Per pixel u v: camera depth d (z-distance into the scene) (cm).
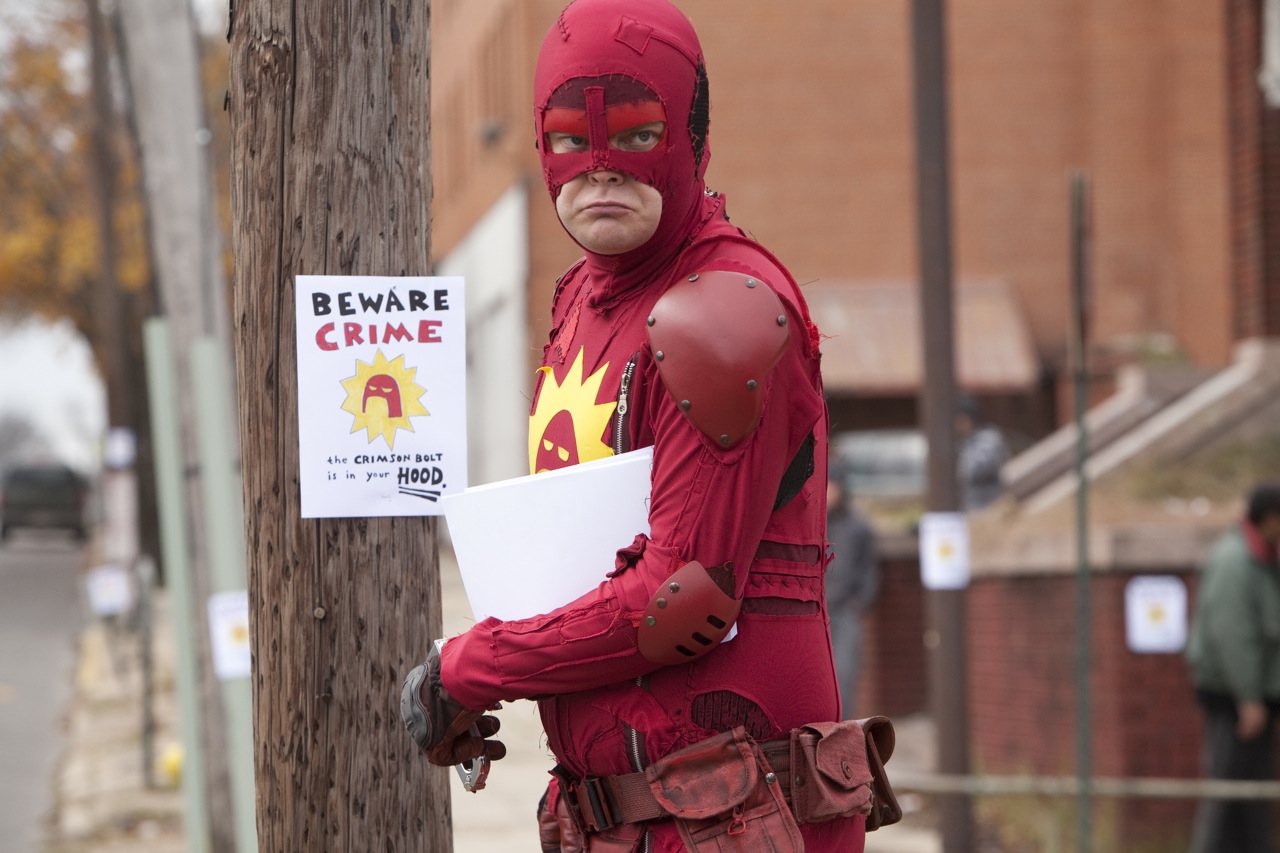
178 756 2644
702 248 573
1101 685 1906
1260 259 2823
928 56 1914
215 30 5688
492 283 6159
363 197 670
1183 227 5966
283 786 662
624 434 577
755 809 550
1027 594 2102
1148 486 2538
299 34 666
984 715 2262
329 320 665
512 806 2164
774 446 546
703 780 552
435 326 673
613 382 582
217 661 1399
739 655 560
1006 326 5838
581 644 544
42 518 9512
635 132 561
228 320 1814
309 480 661
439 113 7556
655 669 555
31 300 8306
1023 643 2119
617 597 542
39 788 2605
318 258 665
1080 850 1530
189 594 1750
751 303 545
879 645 2722
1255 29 2847
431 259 695
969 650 2316
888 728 616
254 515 670
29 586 6438
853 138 5847
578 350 601
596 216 565
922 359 1917
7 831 2286
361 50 670
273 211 666
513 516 569
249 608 678
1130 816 1866
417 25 684
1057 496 2541
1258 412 2686
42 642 4575
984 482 2805
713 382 534
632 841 565
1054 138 6028
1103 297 5972
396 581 670
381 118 673
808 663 576
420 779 673
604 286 593
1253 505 1677
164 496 1753
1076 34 6025
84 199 7762
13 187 7862
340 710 662
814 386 570
